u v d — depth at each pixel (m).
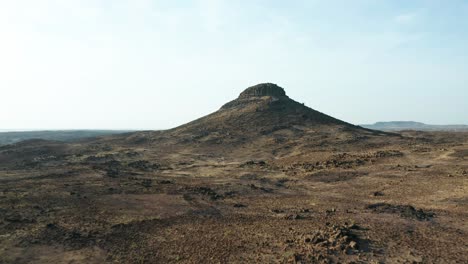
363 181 44.62
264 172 56.62
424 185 39.66
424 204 32.50
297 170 55.78
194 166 65.94
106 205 33.00
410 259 19.58
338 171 51.06
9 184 41.69
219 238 24.08
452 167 47.09
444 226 25.53
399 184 41.16
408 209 30.09
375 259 19.62
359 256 20.02
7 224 26.45
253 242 23.03
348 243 21.67
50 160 69.62
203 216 30.17
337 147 77.69
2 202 32.25
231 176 53.97
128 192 39.06
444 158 53.81
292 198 37.78
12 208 30.52
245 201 36.38
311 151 73.69
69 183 43.25
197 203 35.00
